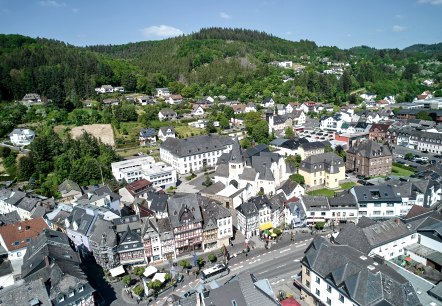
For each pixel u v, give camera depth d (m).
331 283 71.50
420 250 91.94
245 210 111.06
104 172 160.12
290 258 99.00
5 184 155.25
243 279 71.38
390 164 157.62
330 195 137.75
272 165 143.38
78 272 80.44
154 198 122.00
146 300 83.94
